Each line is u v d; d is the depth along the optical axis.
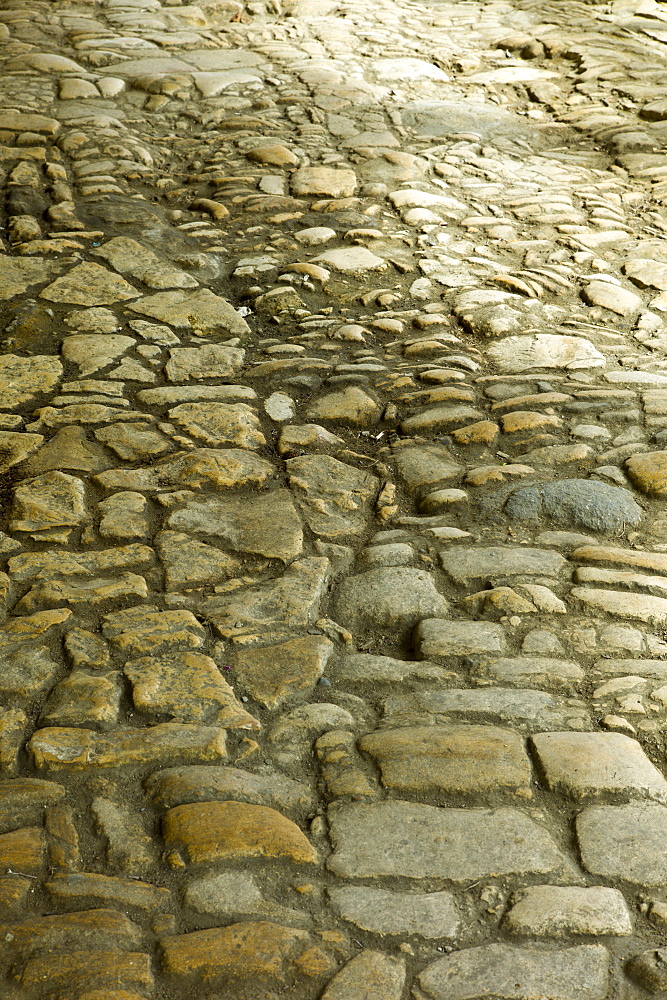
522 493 3.45
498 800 2.27
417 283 5.11
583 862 2.11
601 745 2.41
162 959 1.86
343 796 2.28
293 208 5.84
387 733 2.47
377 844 2.15
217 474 3.55
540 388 4.14
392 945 1.92
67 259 5.07
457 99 7.85
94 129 6.66
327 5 10.03
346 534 3.30
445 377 4.21
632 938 1.94
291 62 8.35
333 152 6.66
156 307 4.73
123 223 5.51
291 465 3.64
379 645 2.83
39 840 2.12
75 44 8.20
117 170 6.16
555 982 1.84
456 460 3.69
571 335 4.66
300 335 4.61
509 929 1.96
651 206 6.19
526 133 7.36
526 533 3.29
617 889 2.05
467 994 1.82
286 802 2.27
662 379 4.25
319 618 2.91
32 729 2.45
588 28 9.63
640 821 2.21
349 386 4.15
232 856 2.10
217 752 2.39
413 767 2.35
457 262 5.35
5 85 7.22
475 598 2.96
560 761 2.36
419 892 2.04
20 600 2.91
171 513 3.34
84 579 3.01
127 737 2.42
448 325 4.71
